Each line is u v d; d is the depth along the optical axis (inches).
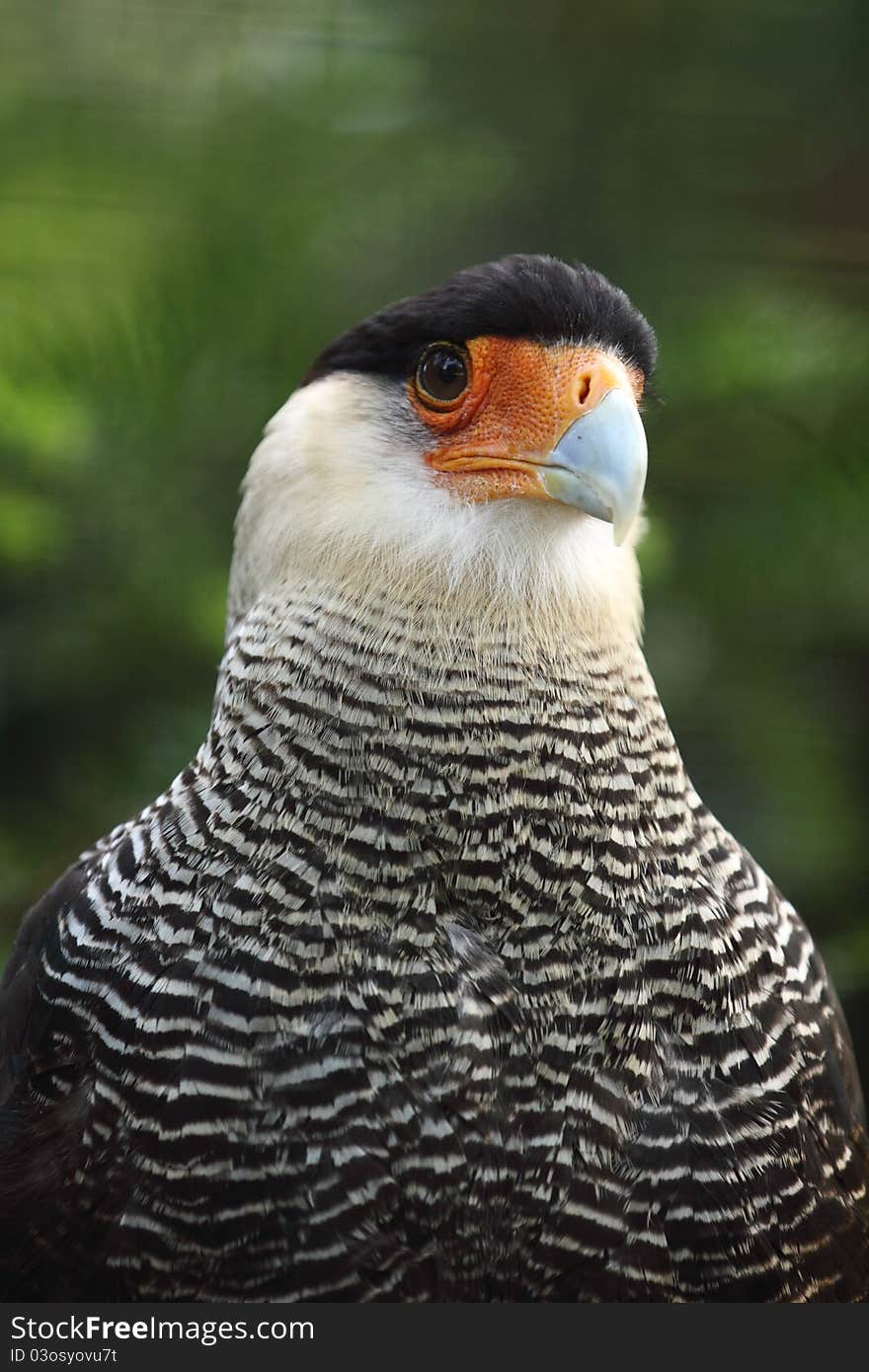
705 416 394.9
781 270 389.4
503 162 387.5
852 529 398.9
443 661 244.7
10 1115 249.8
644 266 387.9
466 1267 235.1
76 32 398.3
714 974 244.2
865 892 432.5
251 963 236.1
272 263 392.2
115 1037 239.8
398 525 250.4
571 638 250.4
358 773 241.4
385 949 236.2
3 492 399.5
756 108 381.1
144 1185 235.3
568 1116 235.5
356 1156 232.5
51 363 388.5
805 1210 246.7
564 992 237.9
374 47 388.8
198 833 245.0
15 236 391.5
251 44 394.3
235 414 402.3
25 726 438.3
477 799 241.4
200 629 409.1
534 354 253.6
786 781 427.2
